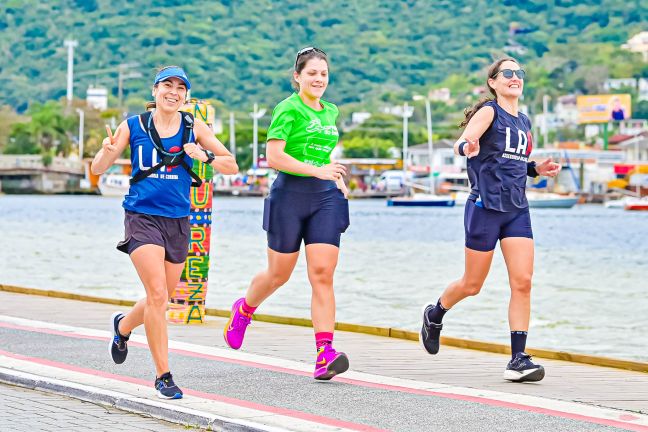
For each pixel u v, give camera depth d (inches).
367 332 1026.1
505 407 639.1
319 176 724.7
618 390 719.1
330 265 735.1
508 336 1275.8
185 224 679.7
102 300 1252.5
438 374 775.7
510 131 747.4
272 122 738.8
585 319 1528.1
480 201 753.0
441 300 794.8
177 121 673.6
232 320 789.2
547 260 3056.1
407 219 7130.9
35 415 624.1
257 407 631.2
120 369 756.0
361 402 651.5
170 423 611.5
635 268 2682.1
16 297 1291.8
